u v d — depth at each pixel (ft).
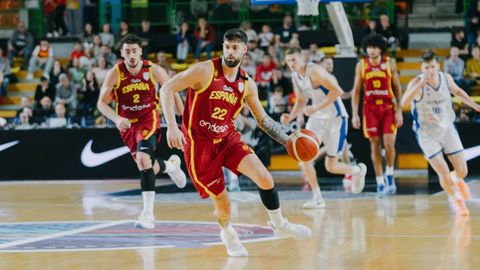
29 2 76.18
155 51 70.44
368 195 39.32
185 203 36.65
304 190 42.47
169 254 22.17
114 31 74.49
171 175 33.91
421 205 34.45
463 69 59.77
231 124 21.53
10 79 69.21
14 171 52.19
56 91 60.08
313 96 34.55
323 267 19.88
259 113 21.68
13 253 22.62
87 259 21.48
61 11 74.64
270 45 63.26
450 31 70.85
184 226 28.48
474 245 23.16
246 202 36.83
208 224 29.04
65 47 74.59
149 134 28.43
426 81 31.27
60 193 43.14
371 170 47.75
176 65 67.97
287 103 55.57
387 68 38.91
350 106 46.70
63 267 20.31
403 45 68.74
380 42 38.88
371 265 20.10
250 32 64.80
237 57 20.48
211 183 21.44
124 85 28.32
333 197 38.63
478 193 38.99
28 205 37.24
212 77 20.68
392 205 34.65
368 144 47.50
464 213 30.66
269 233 26.25
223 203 21.67
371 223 28.71
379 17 68.74
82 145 51.70
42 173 51.90
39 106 58.70
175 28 73.31
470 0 67.21
